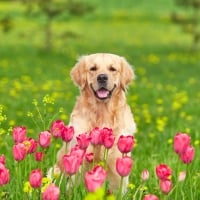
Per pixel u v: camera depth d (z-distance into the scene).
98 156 6.84
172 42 37.00
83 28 43.34
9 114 13.05
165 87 18.88
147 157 8.49
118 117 7.19
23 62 25.62
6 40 36.47
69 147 6.95
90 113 7.14
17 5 52.44
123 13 50.91
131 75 7.71
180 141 5.17
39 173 4.66
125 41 37.00
